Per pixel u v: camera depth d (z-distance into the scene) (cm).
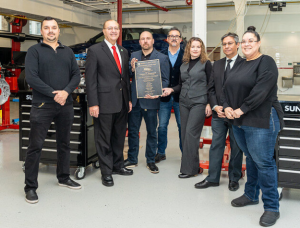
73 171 348
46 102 255
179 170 349
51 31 251
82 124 314
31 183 261
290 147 256
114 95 296
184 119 321
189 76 311
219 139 288
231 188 287
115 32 292
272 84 206
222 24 1195
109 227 214
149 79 315
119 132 319
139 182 308
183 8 1140
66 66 263
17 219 225
